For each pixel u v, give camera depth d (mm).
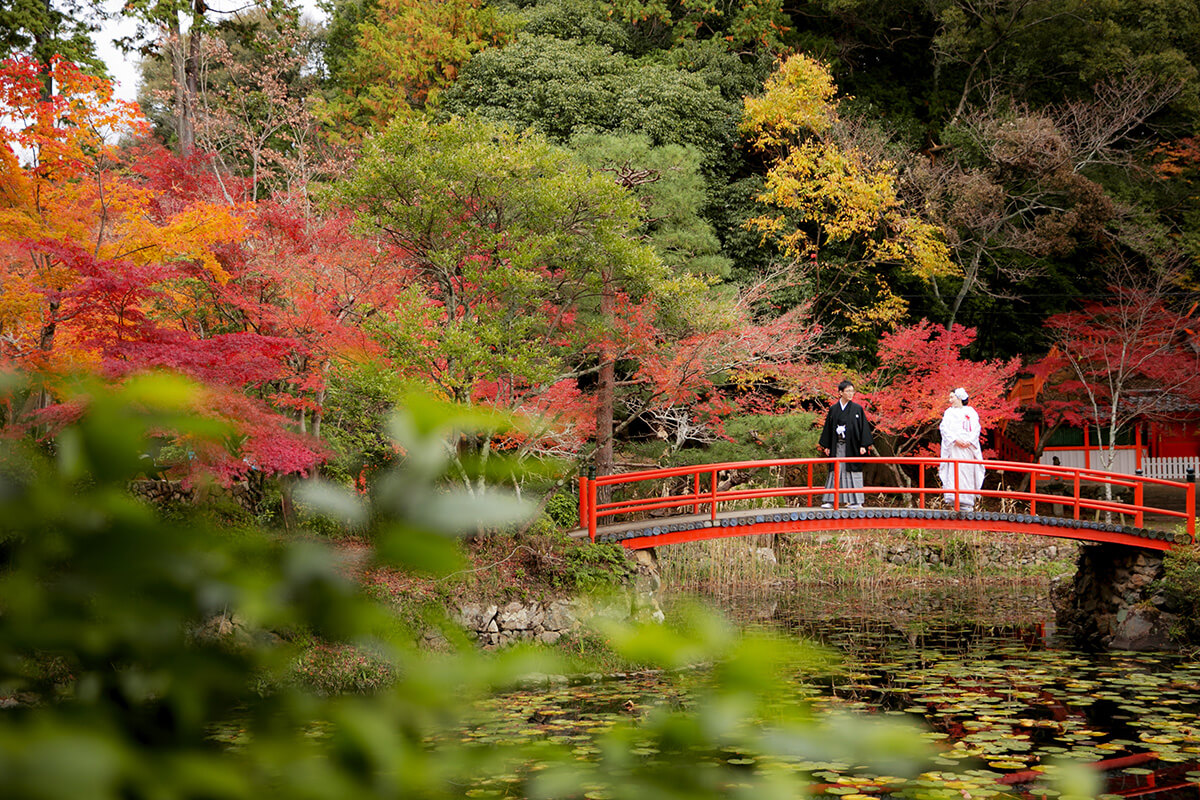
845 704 8852
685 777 628
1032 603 16203
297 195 13023
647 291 12211
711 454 16391
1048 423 22594
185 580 548
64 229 9414
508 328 11320
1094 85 22859
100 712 537
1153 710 8836
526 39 20531
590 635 10008
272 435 5656
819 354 20500
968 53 24422
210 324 11898
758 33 22453
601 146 15898
